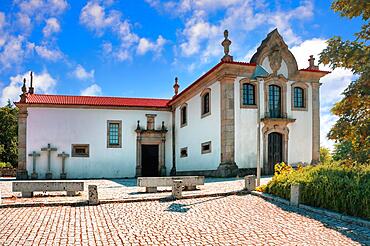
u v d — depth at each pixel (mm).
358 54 10219
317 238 6727
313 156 22234
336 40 10852
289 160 21500
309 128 22406
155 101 31656
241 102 20797
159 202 10797
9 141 45625
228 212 9195
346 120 10484
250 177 12258
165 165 29328
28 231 7250
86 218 8562
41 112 27156
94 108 28203
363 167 10125
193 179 13523
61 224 7910
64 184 11961
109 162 28078
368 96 10148
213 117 22000
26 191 11750
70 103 27656
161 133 29312
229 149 20203
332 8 10969
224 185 14773
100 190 14492
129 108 28938
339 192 8719
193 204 10391
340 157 11602
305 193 9766
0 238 6695
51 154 26984
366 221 7598
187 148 26188
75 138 27562
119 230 7379
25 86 27234
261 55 21500
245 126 20750
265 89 21469
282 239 6680
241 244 6359
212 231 7281
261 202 10492
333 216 8422
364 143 10109
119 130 28578
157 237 6832
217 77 21500
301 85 22516
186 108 26641
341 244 6340
